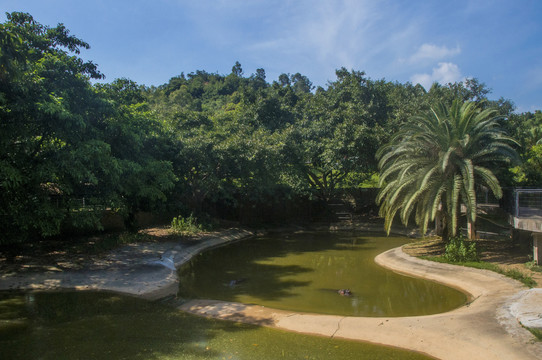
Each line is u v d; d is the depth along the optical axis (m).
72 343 6.45
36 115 9.58
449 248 12.64
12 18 11.83
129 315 8.05
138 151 13.95
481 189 15.27
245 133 23.25
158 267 11.79
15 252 12.27
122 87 14.66
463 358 5.92
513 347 5.84
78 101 11.04
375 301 9.54
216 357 6.05
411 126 14.19
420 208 14.20
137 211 16.34
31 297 8.98
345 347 6.54
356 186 24.61
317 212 26.17
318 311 8.73
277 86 31.73
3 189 9.88
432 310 8.71
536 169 18.70
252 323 7.75
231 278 12.02
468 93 22.27
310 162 25.08
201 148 18.22
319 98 26.08
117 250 13.47
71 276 10.34
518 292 8.70
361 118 22.66
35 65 10.06
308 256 15.78
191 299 9.59
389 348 6.49
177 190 18.61
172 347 6.40
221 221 23.00
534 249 11.18
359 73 24.38
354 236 21.36
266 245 18.55
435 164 13.10
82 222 11.52
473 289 9.95
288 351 6.35
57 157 10.04
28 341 6.48
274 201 24.45
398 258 14.00
